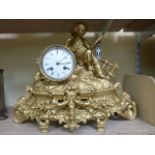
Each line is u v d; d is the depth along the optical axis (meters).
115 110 0.79
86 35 1.17
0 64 1.16
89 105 0.75
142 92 0.88
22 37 1.16
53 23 0.95
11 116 0.95
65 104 0.74
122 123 0.84
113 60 1.19
